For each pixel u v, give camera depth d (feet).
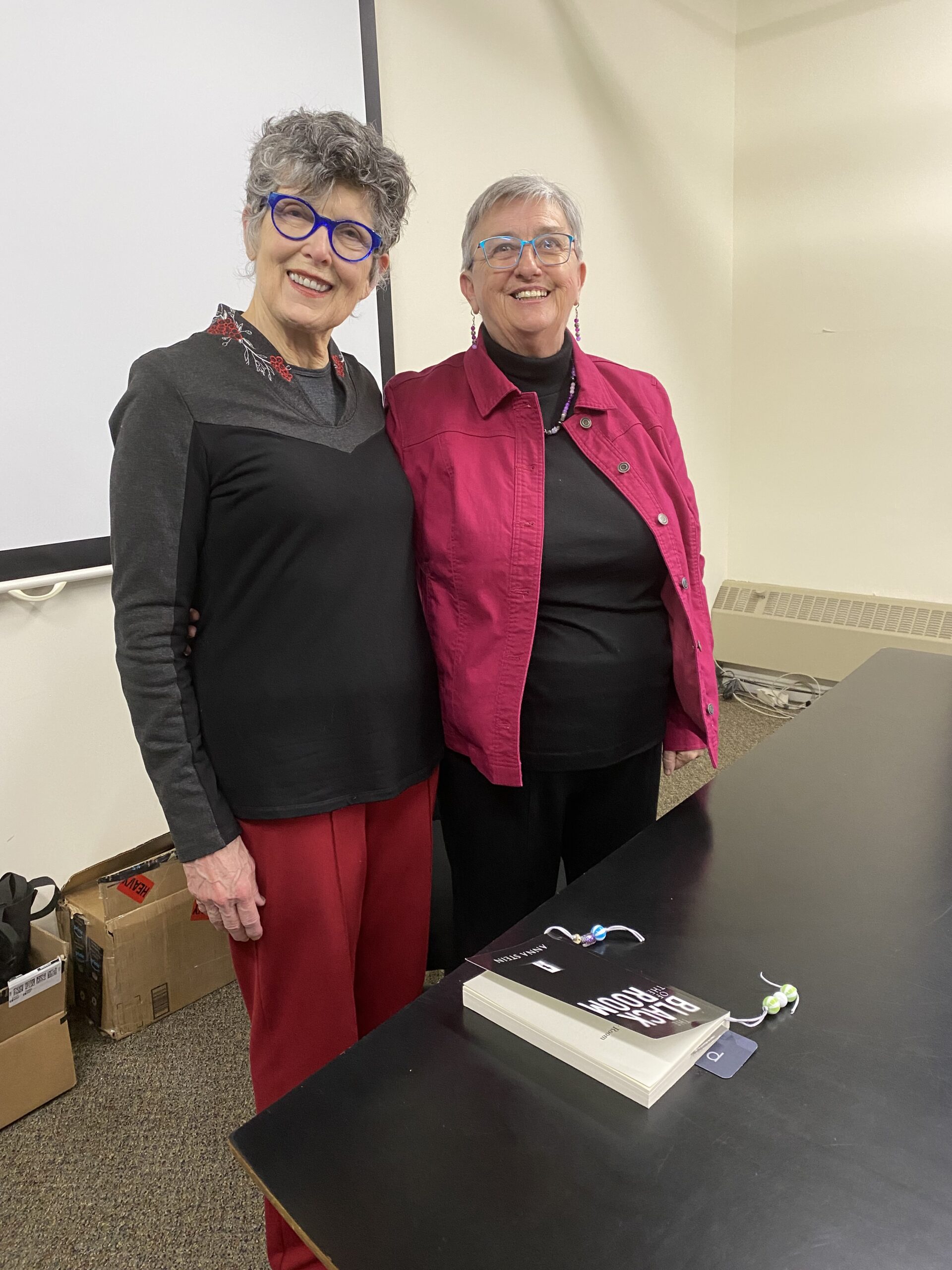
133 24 5.43
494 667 4.03
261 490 3.25
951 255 9.83
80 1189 4.75
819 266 10.85
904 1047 2.40
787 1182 1.98
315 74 6.48
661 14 9.75
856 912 3.07
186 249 5.97
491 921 4.66
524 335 4.13
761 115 10.94
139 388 3.16
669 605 4.50
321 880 3.58
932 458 10.45
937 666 5.61
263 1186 2.07
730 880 3.31
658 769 4.81
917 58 9.60
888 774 4.17
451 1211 1.97
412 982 4.27
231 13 5.90
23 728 5.82
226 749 3.44
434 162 7.72
